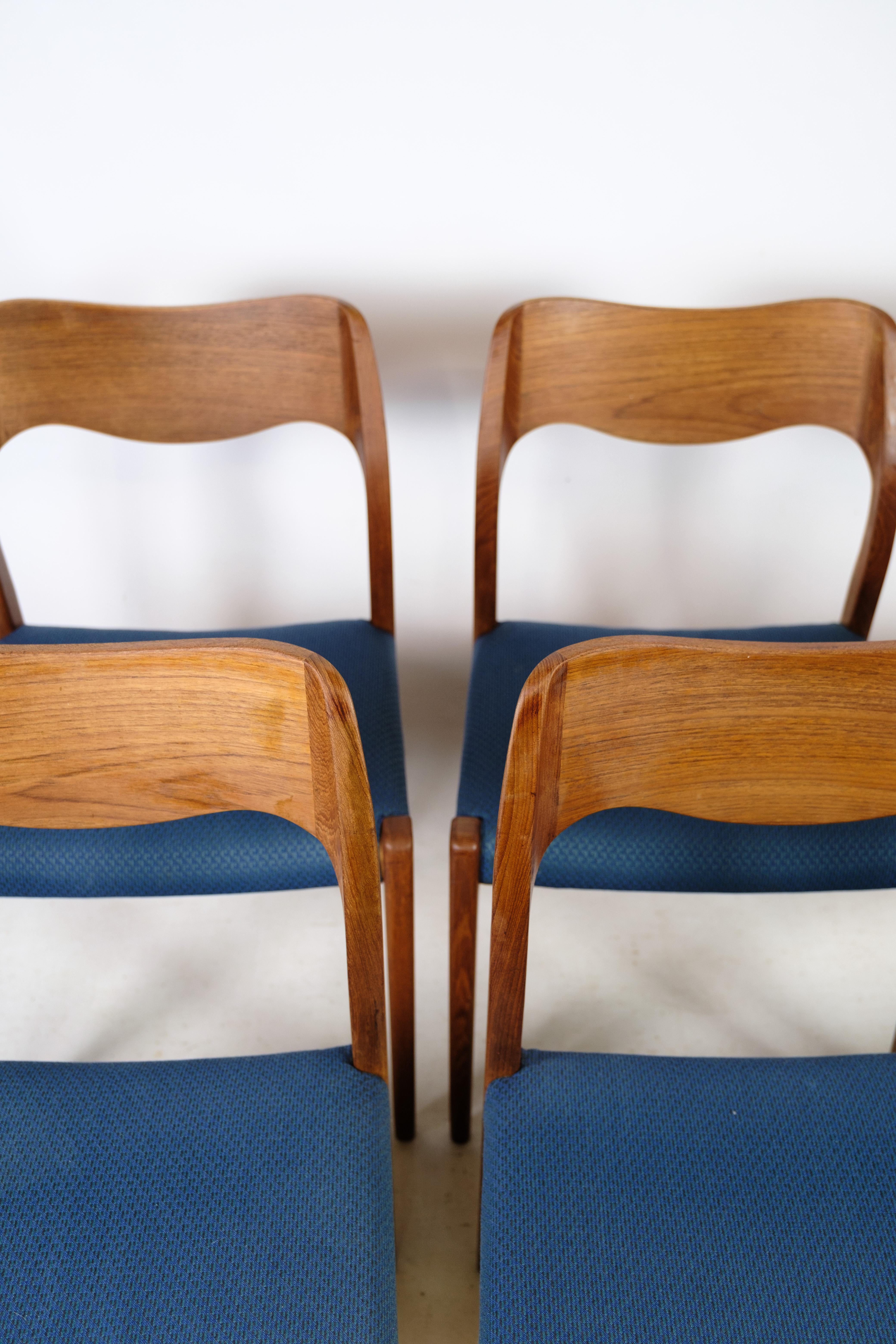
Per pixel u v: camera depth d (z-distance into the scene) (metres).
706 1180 0.58
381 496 1.09
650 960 1.27
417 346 1.33
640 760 0.57
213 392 1.10
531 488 1.45
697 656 0.53
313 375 1.09
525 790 0.54
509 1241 0.55
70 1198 0.56
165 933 1.31
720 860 0.85
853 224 1.25
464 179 1.21
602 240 1.26
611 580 1.53
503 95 1.16
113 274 1.27
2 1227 0.54
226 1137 0.60
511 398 1.07
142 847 0.84
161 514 1.46
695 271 1.28
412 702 1.64
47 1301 0.51
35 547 1.48
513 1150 0.60
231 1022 1.18
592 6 1.11
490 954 0.61
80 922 1.33
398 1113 1.03
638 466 1.42
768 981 1.24
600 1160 0.59
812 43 1.13
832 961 1.27
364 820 0.55
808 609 1.55
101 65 1.14
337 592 1.54
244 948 1.29
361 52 1.13
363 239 1.25
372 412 1.06
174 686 0.54
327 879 0.85
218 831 0.85
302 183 1.21
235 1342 0.50
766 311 1.07
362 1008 0.62
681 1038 1.16
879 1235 0.55
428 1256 0.94
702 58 1.14
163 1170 0.58
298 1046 1.15
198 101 1.16
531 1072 0.65
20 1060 1.10
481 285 1.29
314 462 1.42
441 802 1.53
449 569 1.51
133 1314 0.51
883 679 0.54
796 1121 0.61
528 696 0.51
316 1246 0.54
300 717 0.54
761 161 1.21
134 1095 0.63
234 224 1.24
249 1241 0.54
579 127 1.18
